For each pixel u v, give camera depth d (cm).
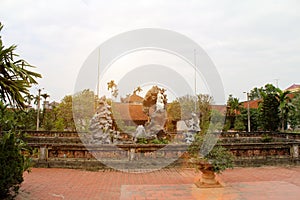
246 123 2538
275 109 2189
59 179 774
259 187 689
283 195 620
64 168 934
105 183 733
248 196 611
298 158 1023
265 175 839
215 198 599
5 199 537
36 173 849
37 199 579
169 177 810
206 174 694
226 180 767
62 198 591
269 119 2191
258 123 2452
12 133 548
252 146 1000
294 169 938
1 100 557
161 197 605
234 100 2584
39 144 945
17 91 525
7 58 530
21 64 543
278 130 2208
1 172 511
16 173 544
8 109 617
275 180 770
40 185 700
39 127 2062
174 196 612
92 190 660
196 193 634
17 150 554
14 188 560
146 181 760
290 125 2316
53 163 944
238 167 969
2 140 530
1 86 529
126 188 679
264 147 1011
